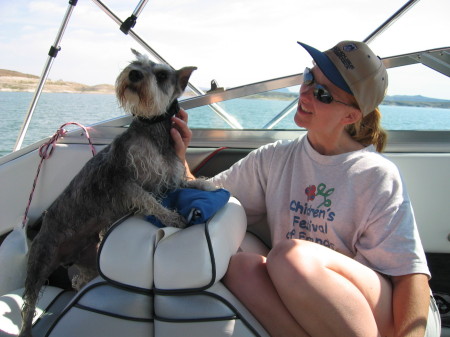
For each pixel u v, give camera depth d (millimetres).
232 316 1364
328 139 1857
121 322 1419
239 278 1519
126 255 1423
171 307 1389
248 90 2713
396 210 1626
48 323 1961
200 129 2768
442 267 2426
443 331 2039
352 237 1727
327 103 1769
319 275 1372
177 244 1408
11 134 4695
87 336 1422
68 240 2189
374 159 1761
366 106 1762
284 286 1396
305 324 1391
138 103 2025
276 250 1491
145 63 2158
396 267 1548
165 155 2111
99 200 2064
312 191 1840
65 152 2582
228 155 2666
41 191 2570
